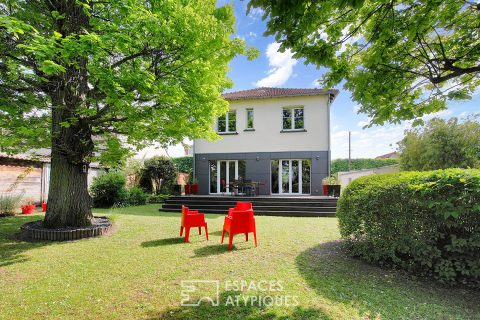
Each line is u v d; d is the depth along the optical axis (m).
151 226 7.35
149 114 5.52
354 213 4.48
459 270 3.43
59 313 2.79
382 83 4.18
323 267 4.12
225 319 2.65
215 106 6.75
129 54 5.53
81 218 6.51
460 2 3.32
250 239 5.92
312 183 13.55
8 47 4.70
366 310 2.81
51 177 6.50
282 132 14.10
